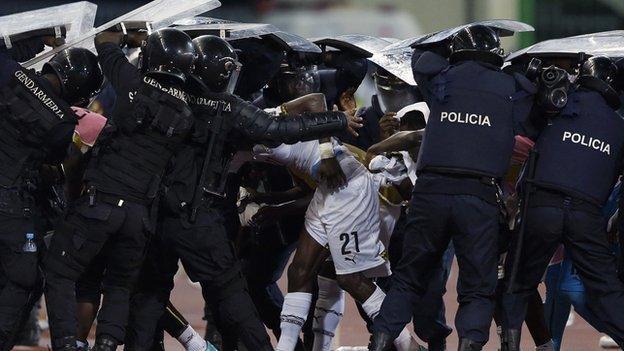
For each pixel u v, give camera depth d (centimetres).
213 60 2006
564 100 2066
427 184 2061
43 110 1950
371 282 2189
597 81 2120
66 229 1964
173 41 1970
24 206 1961
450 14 6419
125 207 1942
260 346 2039
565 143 2084
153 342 2184
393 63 2314
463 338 2033
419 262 2089
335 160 2125
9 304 1958
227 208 2305
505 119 2059
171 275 2097
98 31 2094
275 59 2278
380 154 2217
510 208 2166
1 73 1958
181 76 1961
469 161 2039
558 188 2070
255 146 2145
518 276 2125
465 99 2059
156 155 1958
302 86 2288
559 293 2309
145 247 1975
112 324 1972
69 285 1970
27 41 2144
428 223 2062
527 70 2123
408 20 6316
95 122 2100
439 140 2061
